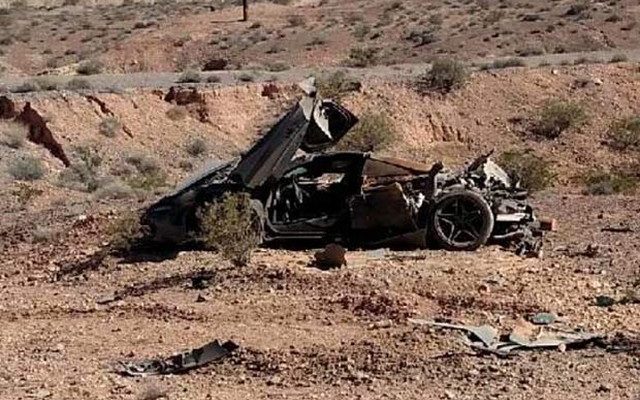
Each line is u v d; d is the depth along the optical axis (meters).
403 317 13.02
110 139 42.38
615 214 20.72
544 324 12.56
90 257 17.91
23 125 42.16
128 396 10.43
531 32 74.06
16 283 16.89
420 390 10.27
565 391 10.02
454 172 19.08
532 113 45.38
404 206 17.22
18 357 12.20
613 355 11.18
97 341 12.77
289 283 14.95
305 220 17.69
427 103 46.00
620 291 14.17
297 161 18.06
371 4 91.12
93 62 65.12
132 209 22.36
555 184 31.45
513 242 17.50
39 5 115.31
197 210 17.81
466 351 11.50
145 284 15.80
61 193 30.11
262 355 11.58
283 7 91.56
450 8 85.94
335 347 11.88
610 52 61.19
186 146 43.16
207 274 15.90
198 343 12.40
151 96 45.44
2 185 31.72
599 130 43.69
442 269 15.59
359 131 39.62
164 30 83.75
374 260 16.50
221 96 45.91
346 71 52.44
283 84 47.50
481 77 47.78
